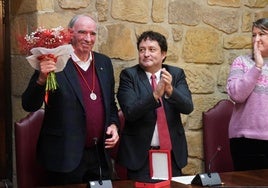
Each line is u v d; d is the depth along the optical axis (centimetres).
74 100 263
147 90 285
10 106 353
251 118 290
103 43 345
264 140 288
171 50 367
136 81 288
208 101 382
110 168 278
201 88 379
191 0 373
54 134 262
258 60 285
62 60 241
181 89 292
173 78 294
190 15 373
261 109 289
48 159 262
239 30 391
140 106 272
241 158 299
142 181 231
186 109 283
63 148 260
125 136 287
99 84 276
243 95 288
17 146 299
